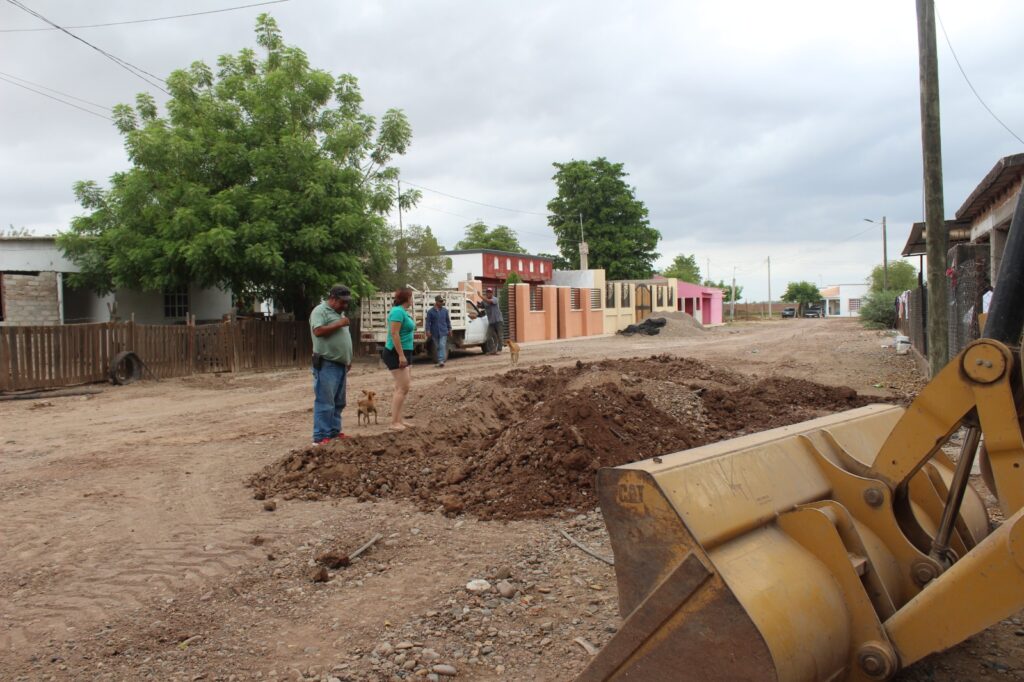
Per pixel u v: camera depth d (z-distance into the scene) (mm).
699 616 2672
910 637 2820
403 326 8852
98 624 4316
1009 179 12812
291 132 21016
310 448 7645
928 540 3412
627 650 2807
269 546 5484
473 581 4734
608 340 35406
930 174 9625
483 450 7660
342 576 4945
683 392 9422
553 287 36188
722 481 3021
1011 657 3643
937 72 9578
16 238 20547
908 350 19531
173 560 5270
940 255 9664
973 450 3197
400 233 30969
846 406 11031
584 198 59156
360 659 3859
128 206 20016
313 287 20750
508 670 3738
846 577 2928
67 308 23172
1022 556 2570
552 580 4762
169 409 12570
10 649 4039
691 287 56469
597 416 7230
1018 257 3021
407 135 23125
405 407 10617
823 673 2752
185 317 24594
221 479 7598
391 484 6957
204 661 3873
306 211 20188
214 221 19484
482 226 69875
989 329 3102
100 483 7508
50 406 12969
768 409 10320
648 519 2812
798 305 96188
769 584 2742
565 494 6297
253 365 19547
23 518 6324
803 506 3174
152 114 21828
